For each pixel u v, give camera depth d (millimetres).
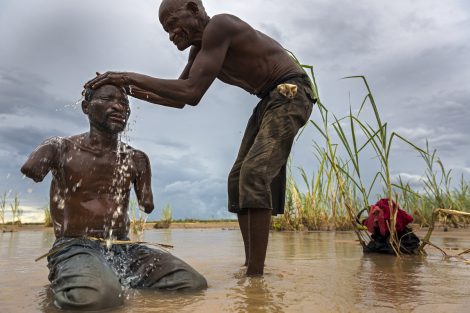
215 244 3146
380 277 1563
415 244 2385
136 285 1378
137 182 1649
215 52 1646
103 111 1486
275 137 1664
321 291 1296
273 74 1750
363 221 2660
